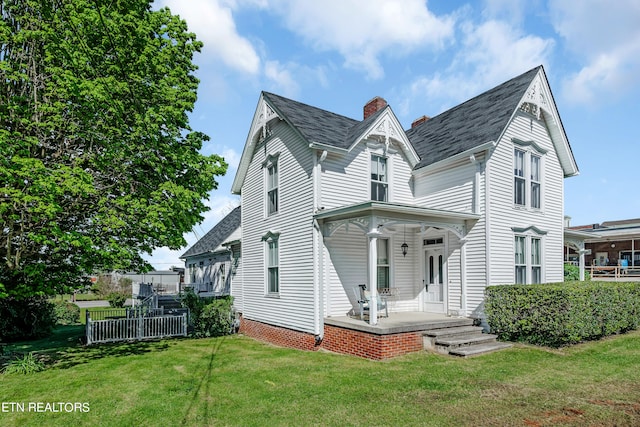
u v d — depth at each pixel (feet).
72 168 33.58
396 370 28.02
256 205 52.01
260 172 51.21
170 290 107.45
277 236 46.11
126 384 26.96
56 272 38.78
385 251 44.91
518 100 42.11
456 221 40.37
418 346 34.01
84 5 34.50
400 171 46.57
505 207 41.42
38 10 33.99
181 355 37.40
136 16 39.34
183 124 43.29
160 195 37.88
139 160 38.09
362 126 43.73
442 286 43.83
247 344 44.47
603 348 33.53
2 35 31.50
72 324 76.38
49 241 31.78
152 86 39.37
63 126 34.88
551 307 33.35
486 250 39.04
